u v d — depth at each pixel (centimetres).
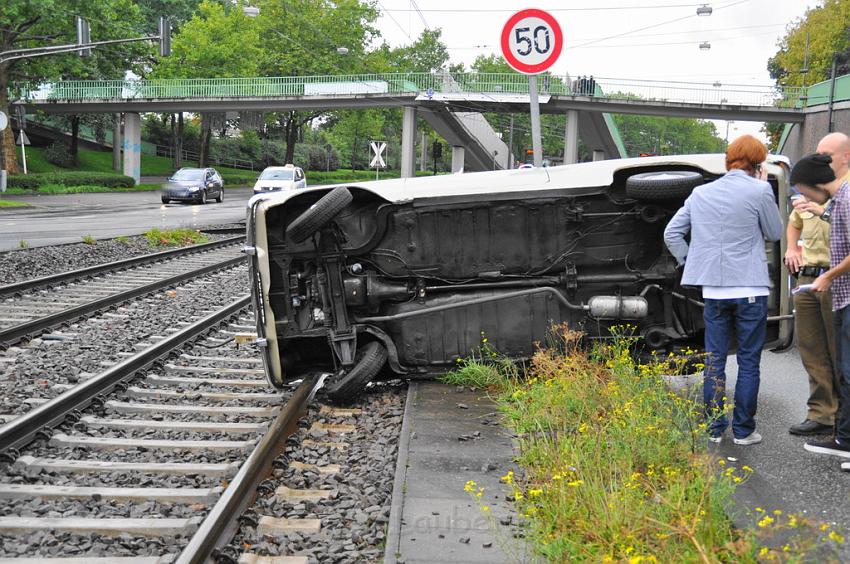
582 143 10738
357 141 10225
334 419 662
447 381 732
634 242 715
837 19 5216
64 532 452
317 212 664
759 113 4912
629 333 723
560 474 461
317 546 431
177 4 7194
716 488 434
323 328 713
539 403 614
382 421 657
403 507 462
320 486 516
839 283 550
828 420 602
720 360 580
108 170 7094
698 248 576
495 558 402
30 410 660
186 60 6425
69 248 1917
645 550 380
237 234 2720
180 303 1277
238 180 7250
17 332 974
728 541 393
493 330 716
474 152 7606
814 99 4594
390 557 398
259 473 519
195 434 635
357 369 699
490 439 584
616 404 566
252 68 6531
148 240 2255
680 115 5309
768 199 562
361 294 713
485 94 5662
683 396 629
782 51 5988
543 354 682
